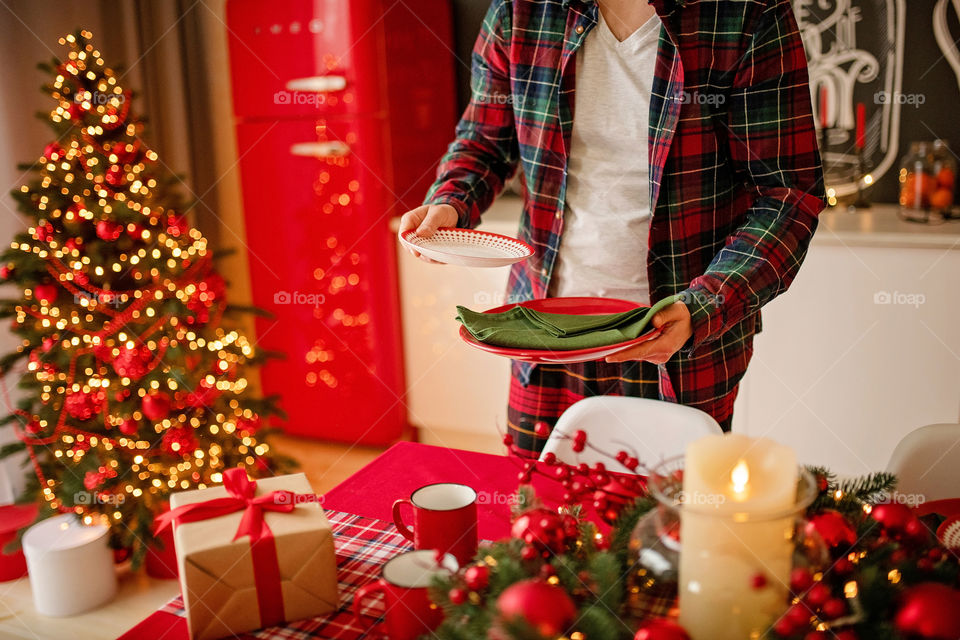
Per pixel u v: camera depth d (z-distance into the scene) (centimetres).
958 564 69
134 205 205
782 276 115
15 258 199
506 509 102
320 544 81
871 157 255
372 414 287
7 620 195
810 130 120
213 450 214
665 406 130
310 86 261
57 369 207
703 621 60
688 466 60
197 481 212
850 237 216
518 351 99
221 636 80
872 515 71
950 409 218
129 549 221
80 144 204
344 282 278
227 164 319
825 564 63
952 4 236
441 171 146
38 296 199
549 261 141
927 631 58
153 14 299
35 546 194
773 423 236
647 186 128
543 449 136
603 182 132
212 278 225
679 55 117
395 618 72
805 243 119
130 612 198
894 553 67
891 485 79
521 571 65
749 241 117
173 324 213
